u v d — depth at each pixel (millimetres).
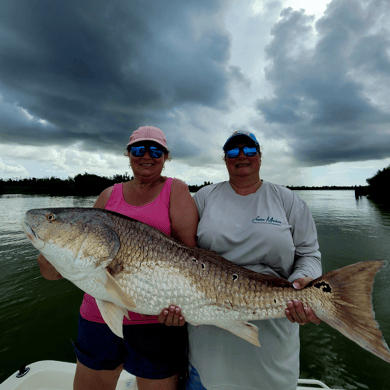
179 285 1865
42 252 1907
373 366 4461
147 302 1843
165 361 2012
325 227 17859
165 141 2238
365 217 22922
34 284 8008
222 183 2396
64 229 1881
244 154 2074
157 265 1873
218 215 2133
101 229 1900
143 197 2189
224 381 1881
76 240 1873
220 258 1984
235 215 2098
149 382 1978
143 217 2121
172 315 1819
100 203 2322
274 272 2037
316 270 1961
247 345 1880
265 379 1867
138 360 1979
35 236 1859
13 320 6016
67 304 6809
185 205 2158
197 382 2055
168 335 2049
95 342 2018
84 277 1874
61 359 4750
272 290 1857
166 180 2221
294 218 2059
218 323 1870
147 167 2059
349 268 1734
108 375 2066
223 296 1878
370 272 1669
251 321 1935
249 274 1922
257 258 1996
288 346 1918
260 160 2193
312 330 5594
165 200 2139
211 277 1907
